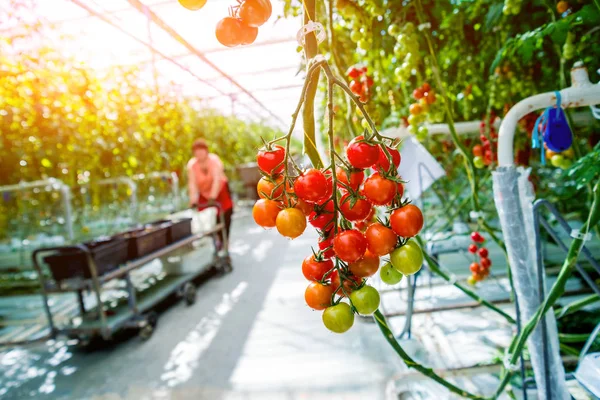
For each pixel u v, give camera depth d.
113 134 5.06
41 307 3.88
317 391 2.02
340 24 1.80
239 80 5.66
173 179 6.93
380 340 2.45
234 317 3.11
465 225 3.22
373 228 0.62
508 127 1.18
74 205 5.62
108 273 2.79
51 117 4.21
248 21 0.64
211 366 2.38
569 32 1.47
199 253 4.19
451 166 3.62
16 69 3.35
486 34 2.30
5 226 5.55
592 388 0.97
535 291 1.20
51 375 2.50
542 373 1.22
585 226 1.07
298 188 0.57
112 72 4.41
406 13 1.85
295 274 4.05
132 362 2.55
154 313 3.01
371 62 2.08
